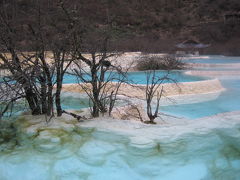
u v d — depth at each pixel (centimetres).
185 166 394
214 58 2120
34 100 491
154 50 1927
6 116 497
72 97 756
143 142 419
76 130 446
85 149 412
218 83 1001
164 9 3656
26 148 419
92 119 490
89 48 497
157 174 387
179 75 1189
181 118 626
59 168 392
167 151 409
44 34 465
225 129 454
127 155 403
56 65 466
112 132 442
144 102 749
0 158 404
